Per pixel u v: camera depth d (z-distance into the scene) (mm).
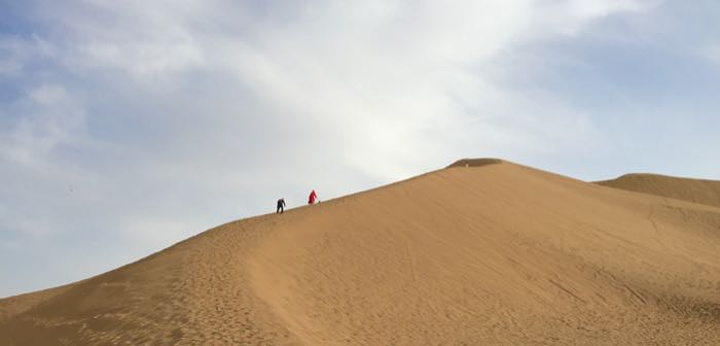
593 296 27250
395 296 23281
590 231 38000
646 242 38188
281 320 17031
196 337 15047
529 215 38188
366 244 28109
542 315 24078
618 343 20875
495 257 29922
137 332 16094
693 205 52562
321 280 23281
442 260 28000
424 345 18719
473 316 22734
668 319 24750
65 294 24094
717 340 21672
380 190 36719
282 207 34688
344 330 18891
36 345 17922
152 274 21500
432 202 35906
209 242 25484
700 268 34281
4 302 39062
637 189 73438
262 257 23688
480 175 44656
